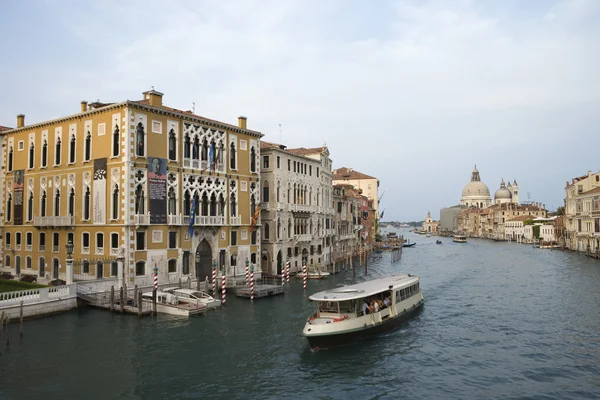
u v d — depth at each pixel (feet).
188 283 122.31
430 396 62.13
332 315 85.56
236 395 61.72
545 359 76.23
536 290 144.36
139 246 111.34
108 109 113.60
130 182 109.29
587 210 296.92
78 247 119.14
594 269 202.69
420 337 88.99
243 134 145.89
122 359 73.67
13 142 140.46
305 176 185.68
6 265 140.77
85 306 104.68
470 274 189.67
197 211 128.47
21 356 74.13
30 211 134.51
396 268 214.90
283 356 76.64
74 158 122.42
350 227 262.88
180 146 123.44
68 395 60.39
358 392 63.26
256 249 151.12
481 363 74.49
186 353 77.05
